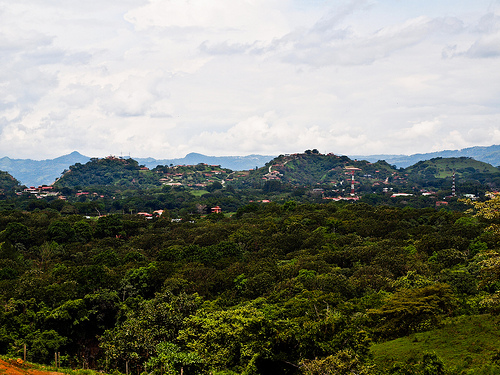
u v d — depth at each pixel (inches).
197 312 1871.3
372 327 1755.7
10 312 2084.2
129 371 1654.8
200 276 2696.9
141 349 1647.4
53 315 2127.2
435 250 3002.0
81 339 2220.7
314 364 1171.9
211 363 1438.2
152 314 1784.0
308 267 2714.1
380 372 1272.1
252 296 2524.6
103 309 2308.1
